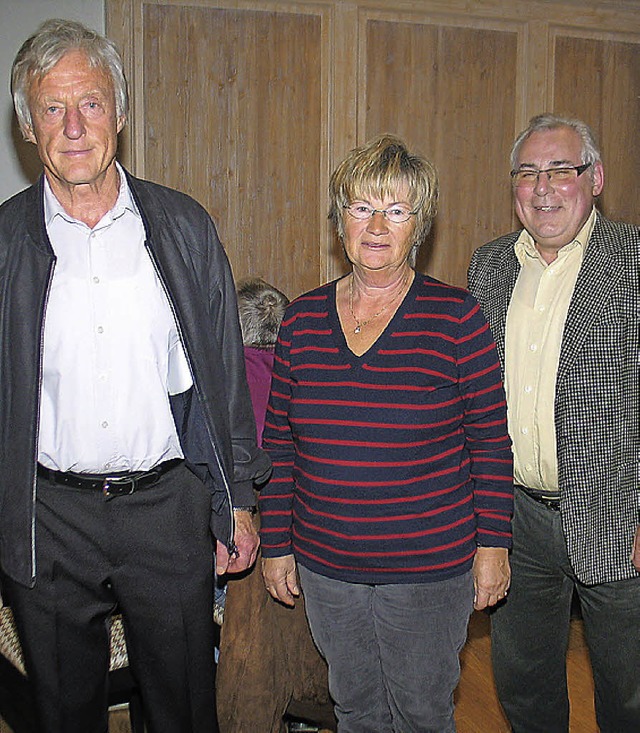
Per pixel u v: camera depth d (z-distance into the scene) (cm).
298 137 338
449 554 153
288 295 347
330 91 339
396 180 148
